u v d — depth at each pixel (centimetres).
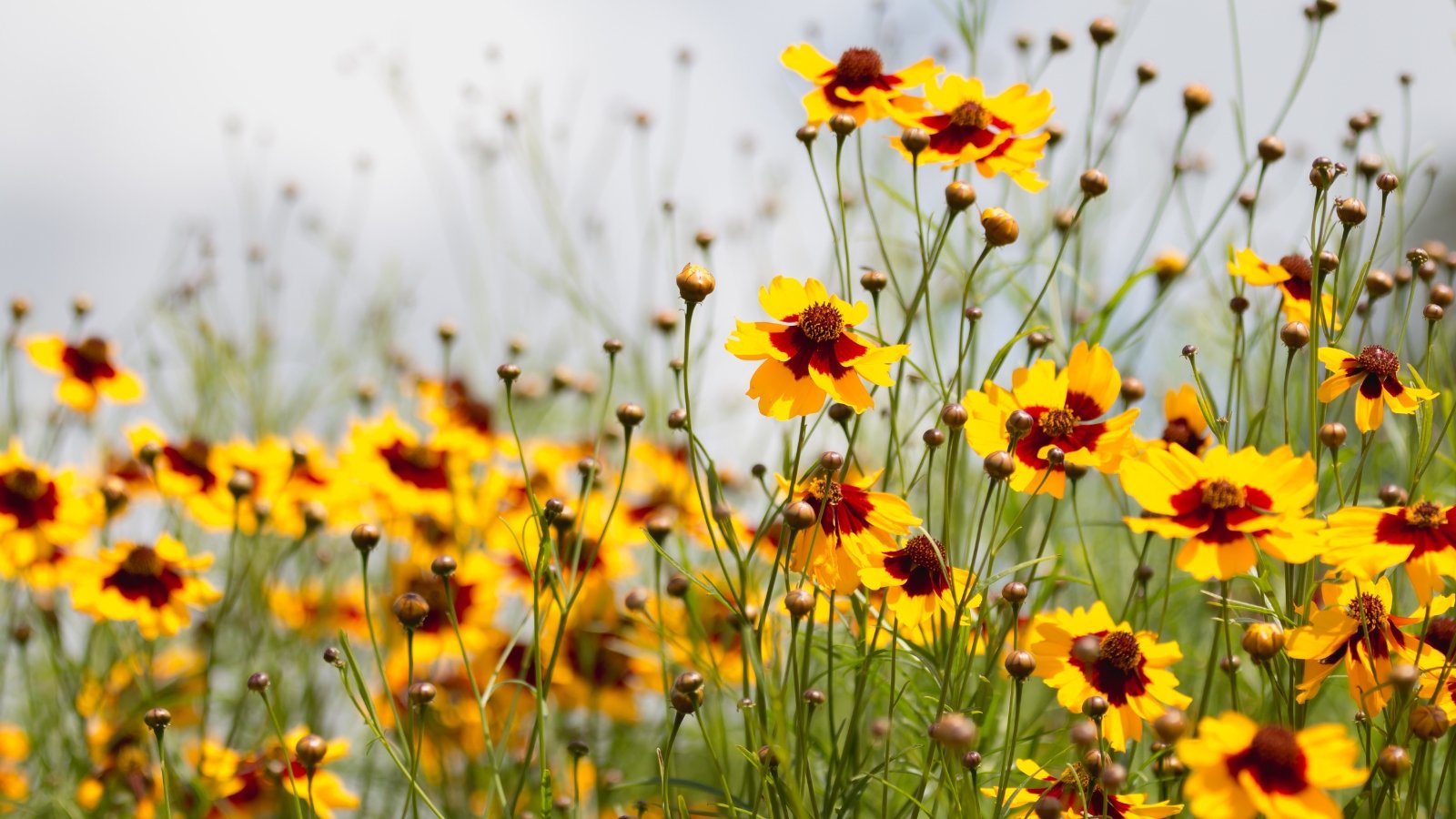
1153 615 78
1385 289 69
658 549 68
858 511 67
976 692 67
